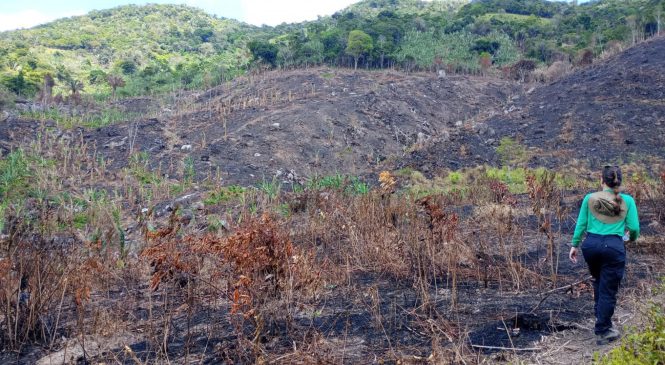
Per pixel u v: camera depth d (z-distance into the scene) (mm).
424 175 18953
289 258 5355
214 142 20484
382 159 22547
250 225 5480
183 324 5180
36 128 19734
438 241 6559
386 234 7246
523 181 16719
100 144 19234
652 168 17844
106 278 6527
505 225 8633
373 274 6664
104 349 4695
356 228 7633
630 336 3969
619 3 66750
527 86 37500
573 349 4406
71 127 20641
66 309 5680
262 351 4344
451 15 69312
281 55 40344
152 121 22688
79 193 14219
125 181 15367
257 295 4785
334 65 40312
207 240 5340
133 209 12961
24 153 16875
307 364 4148
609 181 4531
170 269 4906
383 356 4363
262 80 35844
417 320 5020
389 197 8531
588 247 4551
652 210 10219
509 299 5523
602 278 4523
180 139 20781
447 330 4738
